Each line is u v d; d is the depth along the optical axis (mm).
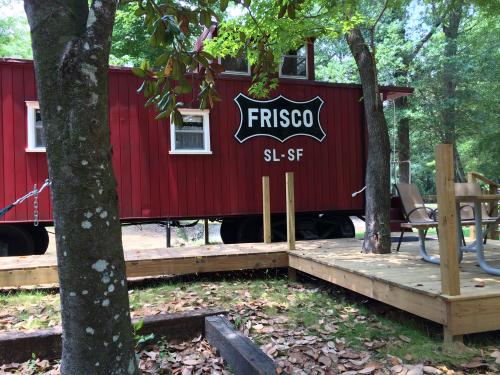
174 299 4598
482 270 3883
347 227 8625
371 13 11453
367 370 2623
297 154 7973
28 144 6641
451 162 2955
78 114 1747
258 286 5168
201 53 2855
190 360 2750
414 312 3254
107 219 1849
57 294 4992
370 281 3777
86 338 1835
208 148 7496
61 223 1806
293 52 8414
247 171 7711
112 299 1878
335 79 17875
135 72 2771
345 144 8273
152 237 12914
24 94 6656
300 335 3324
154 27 2475
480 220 3736
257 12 5379
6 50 17438
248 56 5875
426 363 2740
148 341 2943
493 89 15938
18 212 6586
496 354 2834
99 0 1786
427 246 5711
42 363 2688
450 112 16609
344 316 3867
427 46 16250
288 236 5617
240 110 7688
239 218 7980
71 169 1764
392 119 17062
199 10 2859
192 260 5344
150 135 7242
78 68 1734
